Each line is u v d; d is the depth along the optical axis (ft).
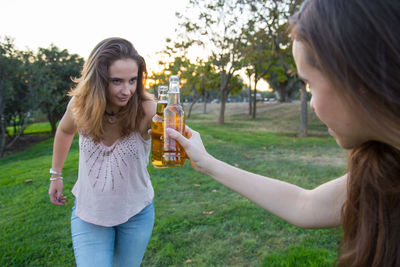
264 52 53.06
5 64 52.70
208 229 11.41
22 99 57.77
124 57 5.20
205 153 3.36
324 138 42.11
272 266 8.51
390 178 1.87
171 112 4.02
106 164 5.57
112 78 5.21
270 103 113.19
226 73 65.92
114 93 5.28
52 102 58.08
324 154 27.68
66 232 11.65
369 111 1.64
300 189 3.02
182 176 18.90
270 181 3.09
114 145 5.59
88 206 5.65
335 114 1.86
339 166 22.08
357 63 1.60
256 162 23.66
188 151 3.37
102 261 5.33
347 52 1.61
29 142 65.26
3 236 11.47
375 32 1.55
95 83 5.25
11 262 9.67
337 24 1.65
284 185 3.04
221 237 10.77
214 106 128.36
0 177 22.70
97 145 5.54
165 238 10.79
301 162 23.73
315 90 1.89
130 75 5.27
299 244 9.91
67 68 56.70
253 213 12.65
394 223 1.85
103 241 5.59
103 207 5.58
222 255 9.62
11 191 17.94
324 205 2.81
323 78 1.82
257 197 3.04
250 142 34.81
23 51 55.62
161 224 11.73
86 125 5.40
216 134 41.24
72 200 15.19
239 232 11.07
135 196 5.85
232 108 113.60
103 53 5.16
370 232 1.93
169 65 42.88
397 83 1.54
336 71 1.66
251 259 9.36
